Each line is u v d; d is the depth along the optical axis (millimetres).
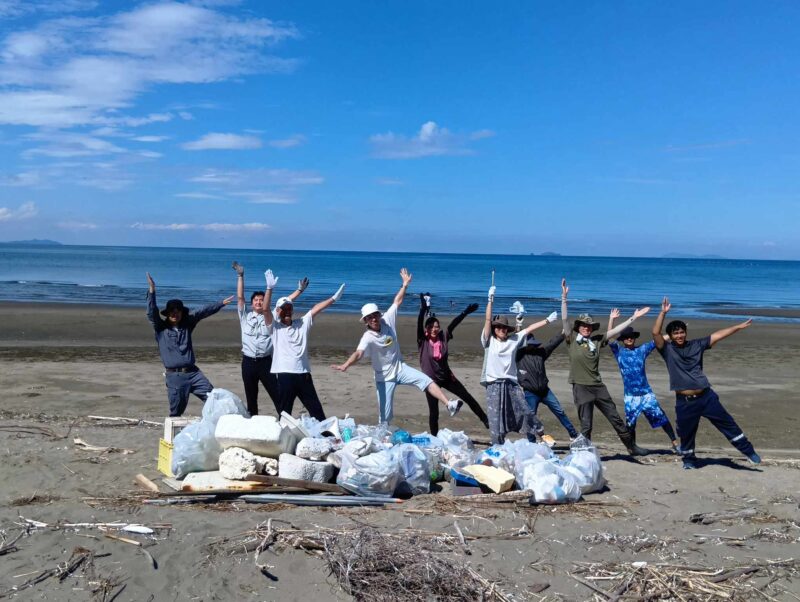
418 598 4316
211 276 57750
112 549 4863
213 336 19484
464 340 19875
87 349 16875
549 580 4586
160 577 4492
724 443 9453
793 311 33469
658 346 7684
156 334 7934
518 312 8328
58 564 4625
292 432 6438
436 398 8305
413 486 6285
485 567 4727
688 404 7535
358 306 30766
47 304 27375
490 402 7734
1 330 19750
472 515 5707
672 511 5992
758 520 5770
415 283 54562
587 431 8055
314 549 4910
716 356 18031
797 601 4371
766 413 11430
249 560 4738
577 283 58312
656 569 4707
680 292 48219
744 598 4387
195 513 5594
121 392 11633
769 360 17422
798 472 7543
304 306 30016
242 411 6863
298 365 7801
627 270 97875
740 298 43000
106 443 7926
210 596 4289
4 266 70188
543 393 8406
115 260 96625
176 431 6746
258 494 5969
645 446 9219
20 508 5656
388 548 4824
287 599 4293
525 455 6582
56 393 11406
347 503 5879
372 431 7152
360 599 4293
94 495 6070
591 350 8078
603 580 4602
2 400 10758
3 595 4223
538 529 5461
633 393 8297
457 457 6816
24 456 7215
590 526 5562
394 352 8023
